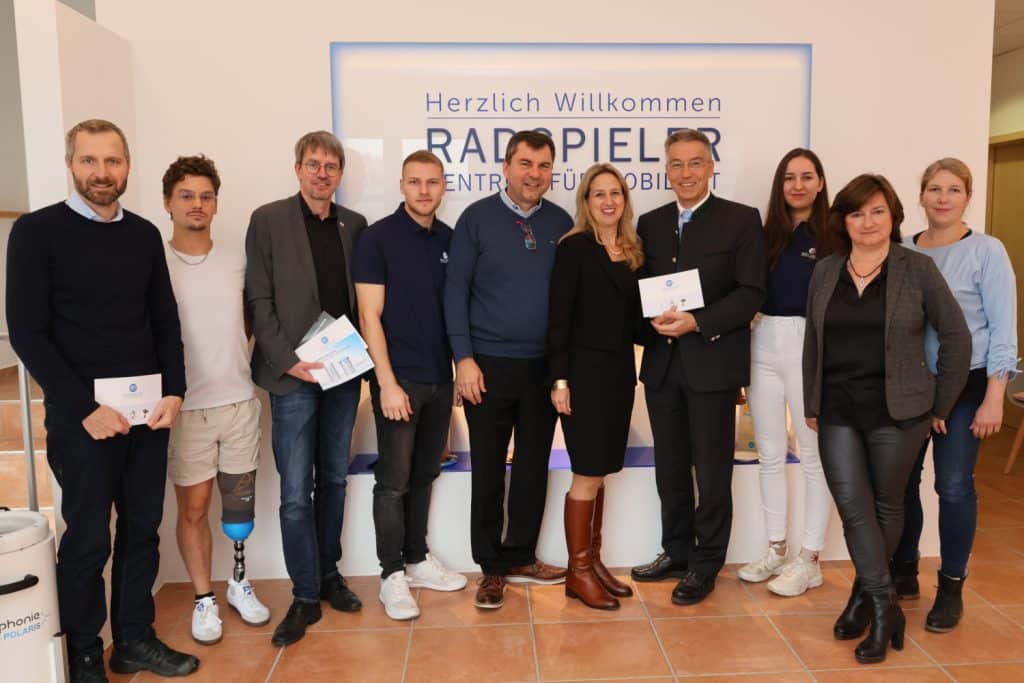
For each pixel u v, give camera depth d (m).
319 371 2.63
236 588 2.83
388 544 2.87
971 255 2.53
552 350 2.75
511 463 3.02
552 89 3.20
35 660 2.16
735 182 3.26
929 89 3.24
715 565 2.96
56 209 2.17
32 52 2.53
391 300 2.76
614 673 2.44
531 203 2.82
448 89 3.18
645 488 3.21
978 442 2.59
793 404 2.94
